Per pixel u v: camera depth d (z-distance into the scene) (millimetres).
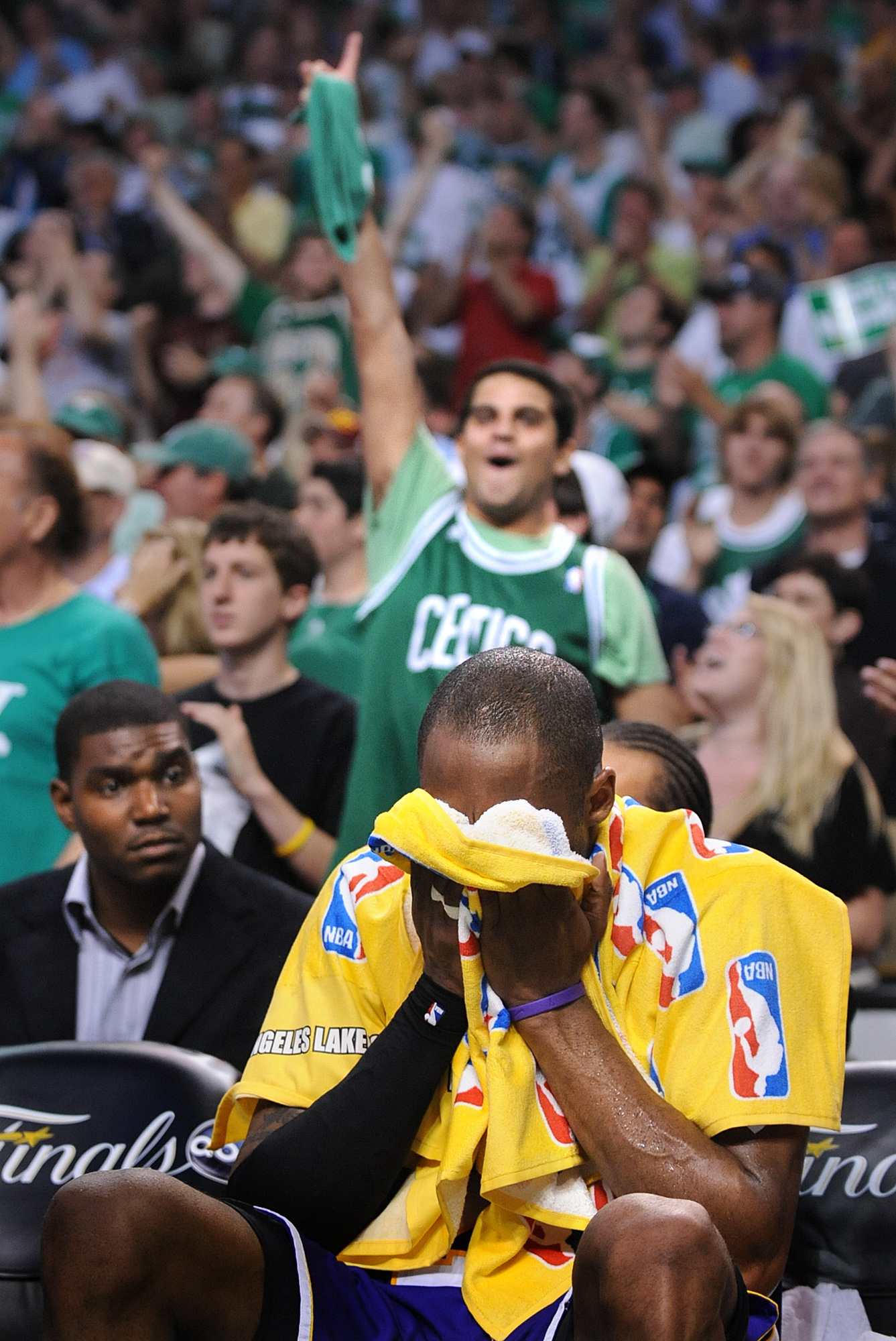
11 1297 8273
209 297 30562
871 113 35000
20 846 12891
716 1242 5883
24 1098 8695
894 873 13086
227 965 9750
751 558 20656
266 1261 6578
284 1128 6871
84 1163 8453
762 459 20641
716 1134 6684
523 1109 6562
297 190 34406
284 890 10086
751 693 12977
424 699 12258
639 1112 6469
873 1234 8391
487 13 43375
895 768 15133
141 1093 8656
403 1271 7020
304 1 43750
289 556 13523
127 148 38688
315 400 24453
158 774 9602
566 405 13023
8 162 38688
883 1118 8617
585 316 30953
